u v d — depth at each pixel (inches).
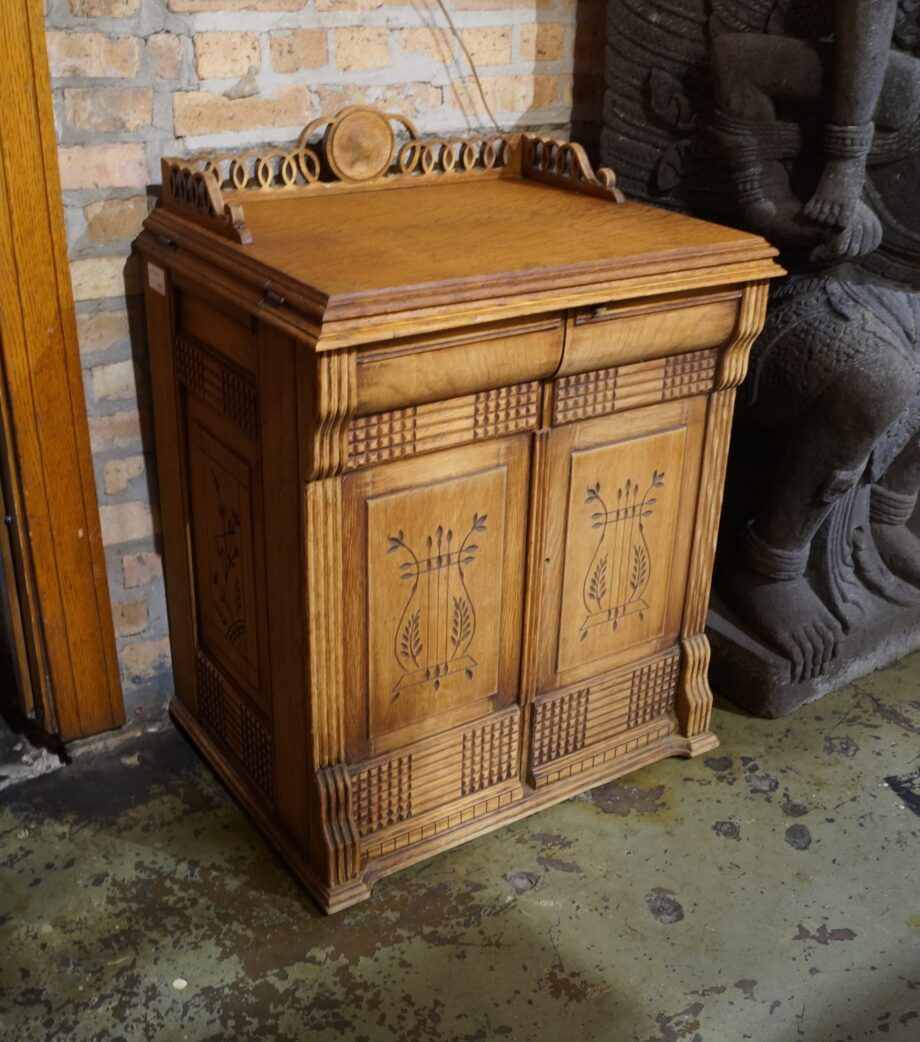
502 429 75.6
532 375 74.0
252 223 80.0
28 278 79.4
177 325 80.7
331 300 63.3
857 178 88.0
